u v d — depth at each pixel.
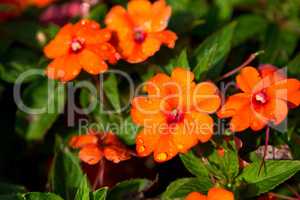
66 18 0.71
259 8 0.70
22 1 0.73
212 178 0.55
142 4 0.61
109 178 0.62
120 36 0.61
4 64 0.67
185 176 0.61
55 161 0.58
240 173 0.54
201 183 0.55
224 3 0.69
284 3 0.69
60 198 0.54
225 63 0.64
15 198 0.59
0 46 0.68
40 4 0.73
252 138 0.57
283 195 0.56
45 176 0.65
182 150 0.52
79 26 0.59
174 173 0.62
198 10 0.69
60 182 0.58
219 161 0.55
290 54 0.67
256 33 0.68
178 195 0.54
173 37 0.60
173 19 0.67
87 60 0.57
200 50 0.61
